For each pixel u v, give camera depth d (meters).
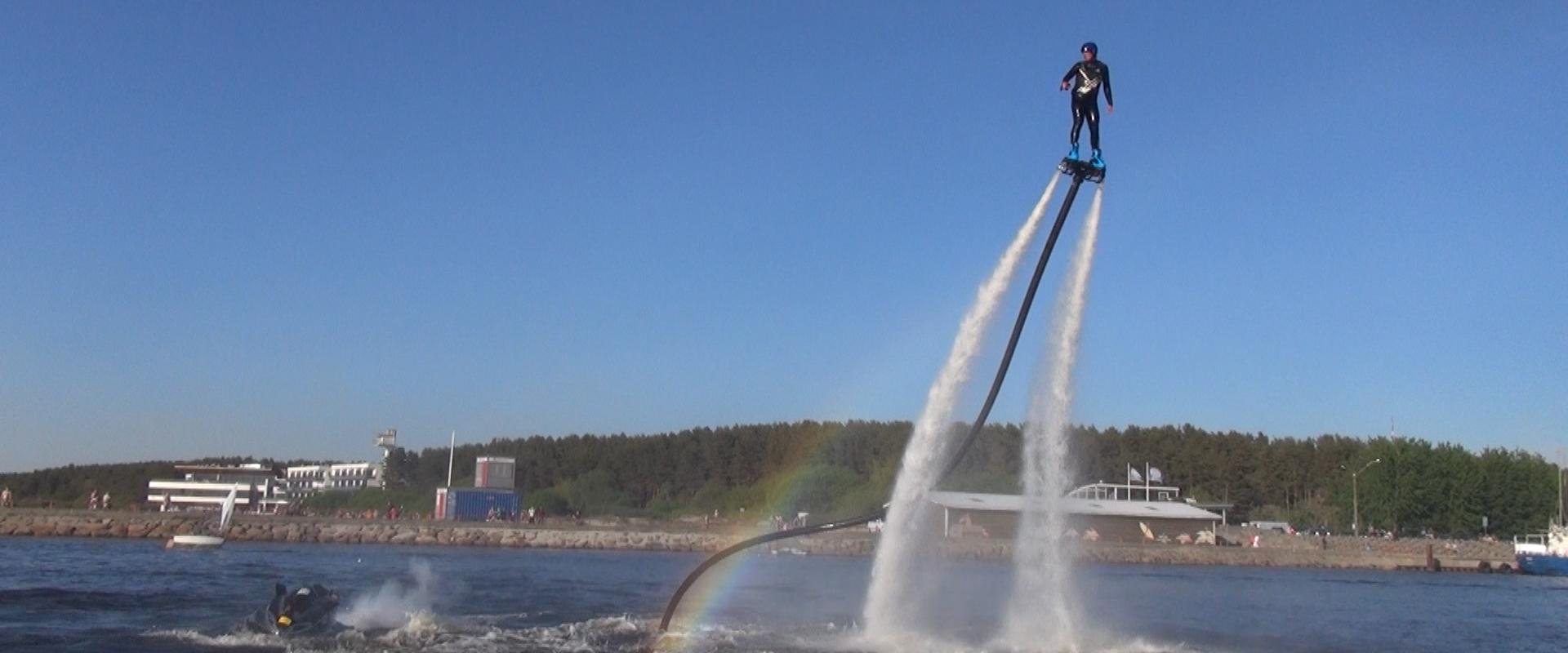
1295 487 197.38
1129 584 80.31
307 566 71.44
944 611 47.56
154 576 60.09
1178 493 162.62
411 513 155.25
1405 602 72.00
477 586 59.62
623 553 106.69
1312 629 51.03
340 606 45.62
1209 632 47.41
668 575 72.12
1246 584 85.12
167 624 39.59
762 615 46.16
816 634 38.91
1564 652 45.47
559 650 35.47
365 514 132.12
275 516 115.75
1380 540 144.50
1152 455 194.38
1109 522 131.88
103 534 104.88
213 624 39.50
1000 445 130.25
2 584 53.25
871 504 142.38
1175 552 122.25
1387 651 43.88
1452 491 164.62
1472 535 166.75
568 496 180.75
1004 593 56.25
